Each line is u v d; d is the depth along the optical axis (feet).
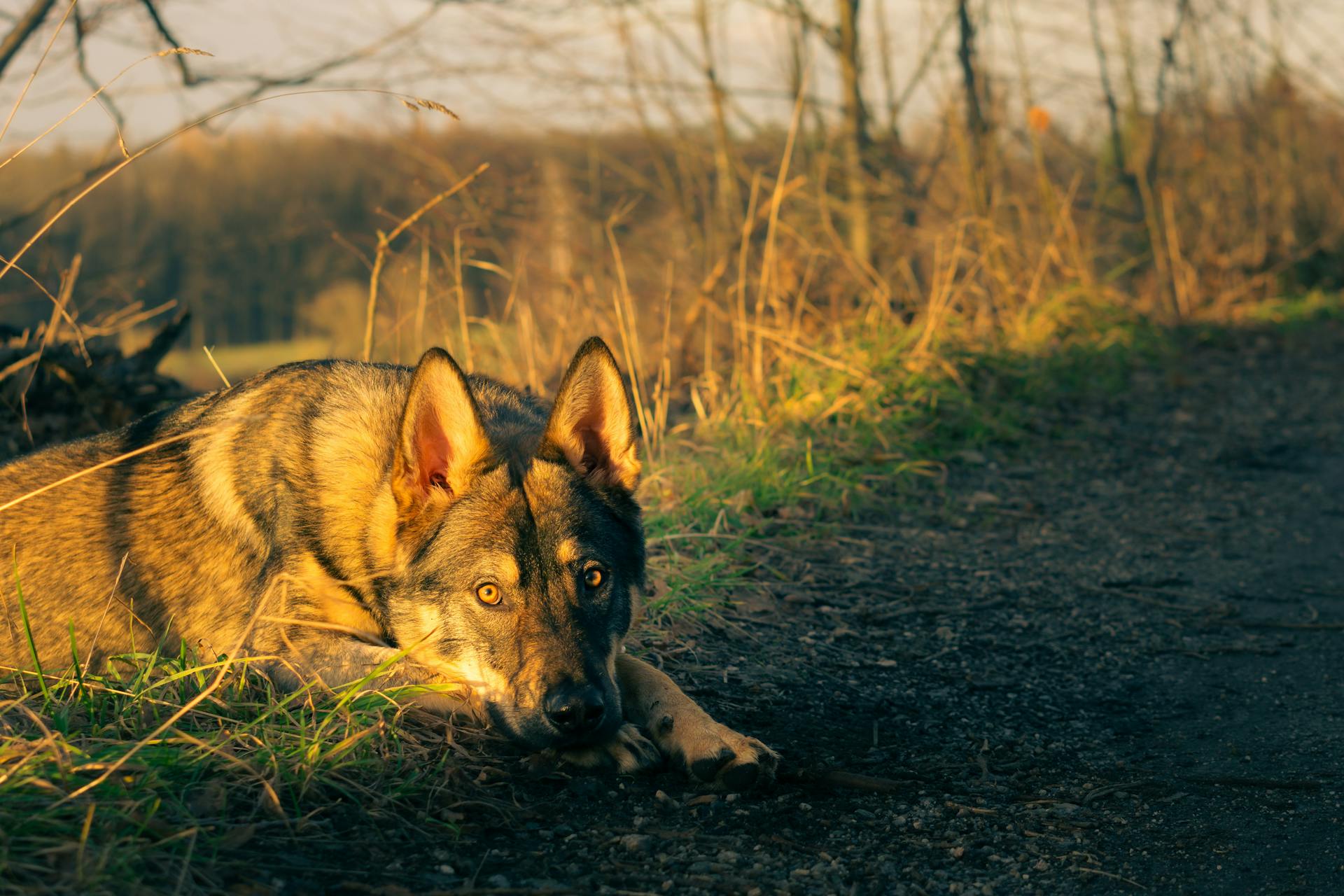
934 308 28.25
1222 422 29.19
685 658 13.30
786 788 10.28
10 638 11.52
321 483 10.96
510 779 9.85
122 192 79.36
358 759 9.36
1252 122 52.24
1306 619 16.20
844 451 22.47
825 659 13.91
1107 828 9.77
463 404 10.35
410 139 31.89
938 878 8.78
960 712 12.67
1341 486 23.59
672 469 19.79
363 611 11.06
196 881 7.47
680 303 29.63
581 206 31.19
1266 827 9.74
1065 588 17.48
